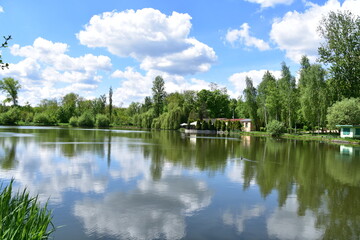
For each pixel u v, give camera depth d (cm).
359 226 570
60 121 8438
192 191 810
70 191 770
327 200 757
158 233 511
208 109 8456
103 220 565
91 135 3447
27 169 1066
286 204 711
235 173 1113
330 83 4047
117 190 796
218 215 615
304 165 1380
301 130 6047
